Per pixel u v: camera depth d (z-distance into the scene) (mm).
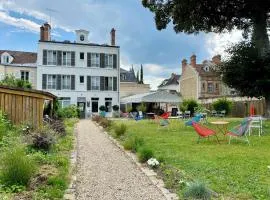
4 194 5648
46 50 45156
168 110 44781
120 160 9852
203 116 25703
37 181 6539
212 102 43781
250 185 6672
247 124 13359
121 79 60188
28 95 14625
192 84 58031
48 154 9617
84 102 46500
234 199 5797
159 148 12172
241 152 11031
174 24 26719
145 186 6816
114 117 42656
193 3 22891
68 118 32656
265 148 12008
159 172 7980
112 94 47531
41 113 14906
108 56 47625
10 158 6430
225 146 12633
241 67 23156
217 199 5758
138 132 18766
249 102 37969
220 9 24906
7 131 12086
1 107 14188
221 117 36875
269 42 25938
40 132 10859
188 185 6016
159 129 20812
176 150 11617
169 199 5844
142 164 9055
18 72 46469
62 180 6602
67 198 5812
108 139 15703
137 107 43781
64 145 12023
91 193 6305
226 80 24703
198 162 9219
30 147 9797
